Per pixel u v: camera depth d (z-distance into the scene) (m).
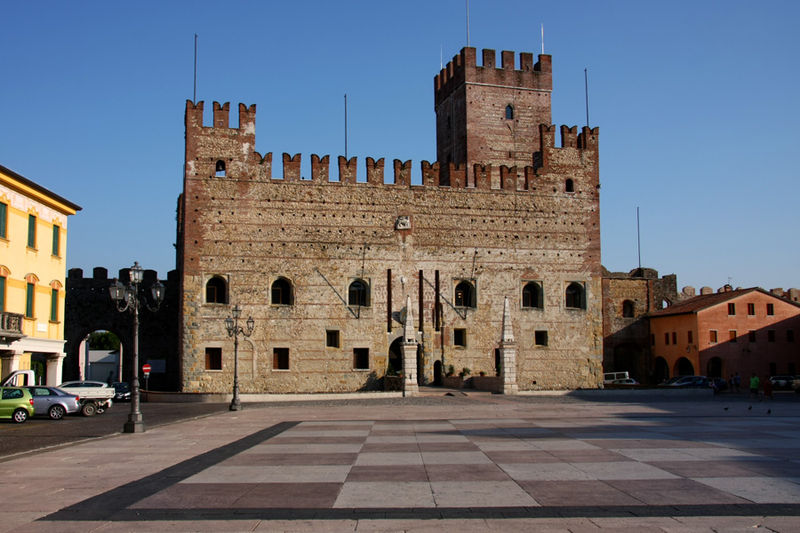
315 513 16.17
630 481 19.77
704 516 15.70
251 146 71.50
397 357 74.06
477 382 71.00
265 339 69.56
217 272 69.38
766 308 96.06
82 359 104.75
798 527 14.73
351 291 72.69
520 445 27.61
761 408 50.44
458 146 87.12
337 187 73.00
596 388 76.44
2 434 34.66
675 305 105.00
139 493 18.53
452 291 74.31
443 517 15.74
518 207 77.31
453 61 89.38
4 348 51.06
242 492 18.56
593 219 79.31
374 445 28.05
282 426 36.94
